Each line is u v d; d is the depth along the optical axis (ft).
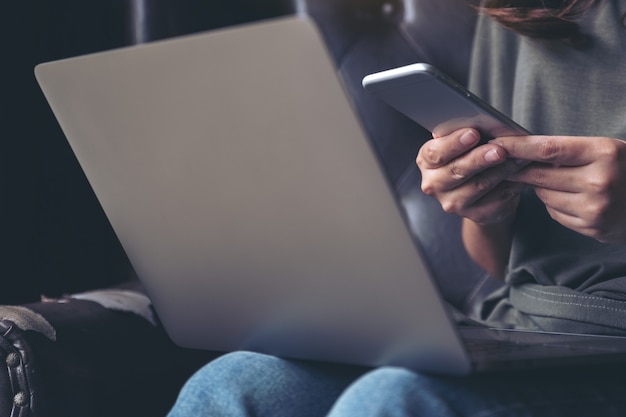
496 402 1.90
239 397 2.19
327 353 2.13
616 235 2.48
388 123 4.40
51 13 4.48
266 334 2.22
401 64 4.39
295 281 1.98
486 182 2.49
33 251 4.31
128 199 2.18
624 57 2.93
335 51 4.53
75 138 2.17
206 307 2.29
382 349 1.95
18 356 2.77
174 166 1.99
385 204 1.69
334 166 1.71
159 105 1.90
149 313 3.42
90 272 4.47
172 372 3.30
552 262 2.96
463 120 2.26
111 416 3.01
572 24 2.98
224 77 1.75
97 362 2.99
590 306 2.73
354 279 1.85
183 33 4.62
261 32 1.64
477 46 3.49
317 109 1.66
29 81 4.36
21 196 4.25
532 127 3.13
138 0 4.58
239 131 1.80
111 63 1.93
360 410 1.85
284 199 1.84
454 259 4.10
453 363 1.82
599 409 1.96
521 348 2.16
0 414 2.75
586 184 2.36
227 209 1.97
